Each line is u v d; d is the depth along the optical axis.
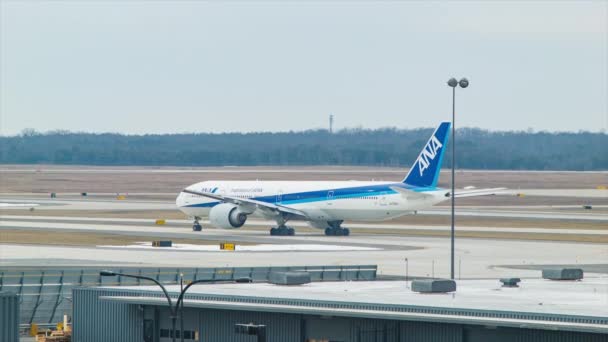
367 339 172.88
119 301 192.50
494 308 169.62
